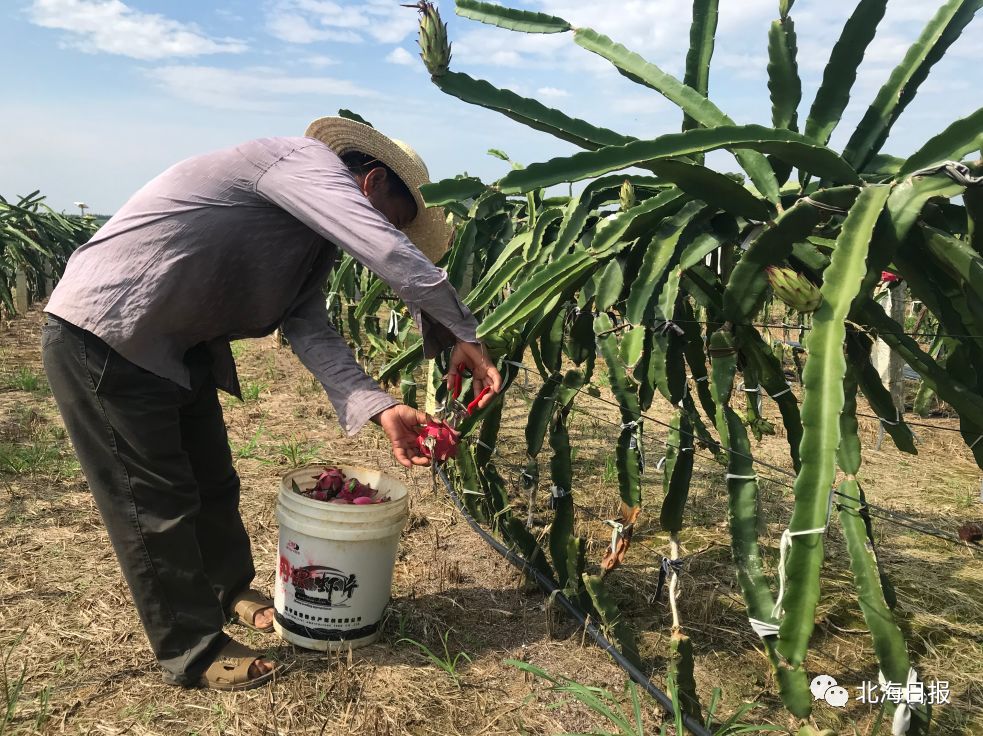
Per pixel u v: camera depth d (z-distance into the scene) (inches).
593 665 84.4
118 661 82.4
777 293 56.7
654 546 117.6
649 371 86.2
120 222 69.5
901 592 103.5
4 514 119.5
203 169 68.7
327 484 91.1
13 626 88.3
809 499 54.0
